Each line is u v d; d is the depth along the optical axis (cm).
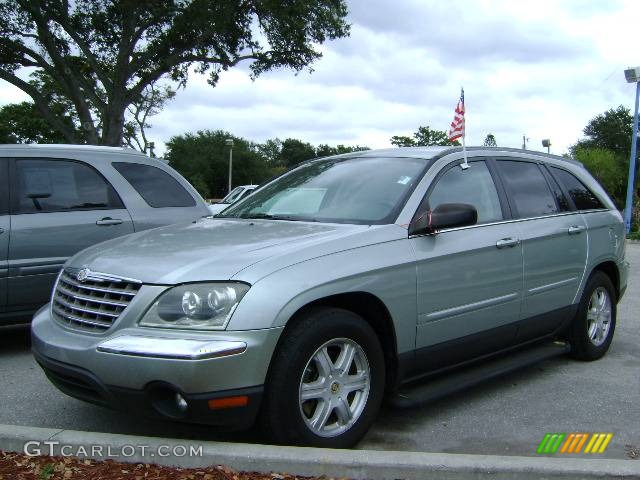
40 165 595
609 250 590
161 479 306
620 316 811
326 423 359
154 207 649
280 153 12031
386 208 419
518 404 468
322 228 400
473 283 438
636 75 2547
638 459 364
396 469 312
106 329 338
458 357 439
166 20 2650
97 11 2661
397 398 402
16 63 2744
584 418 440
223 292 322
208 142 8975
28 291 565
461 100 487
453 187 457
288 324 341
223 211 512
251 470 316
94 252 395
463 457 320
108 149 651
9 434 336
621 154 8194
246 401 319
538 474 312
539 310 503
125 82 2730
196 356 306
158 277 334
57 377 358
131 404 324
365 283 369
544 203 532
